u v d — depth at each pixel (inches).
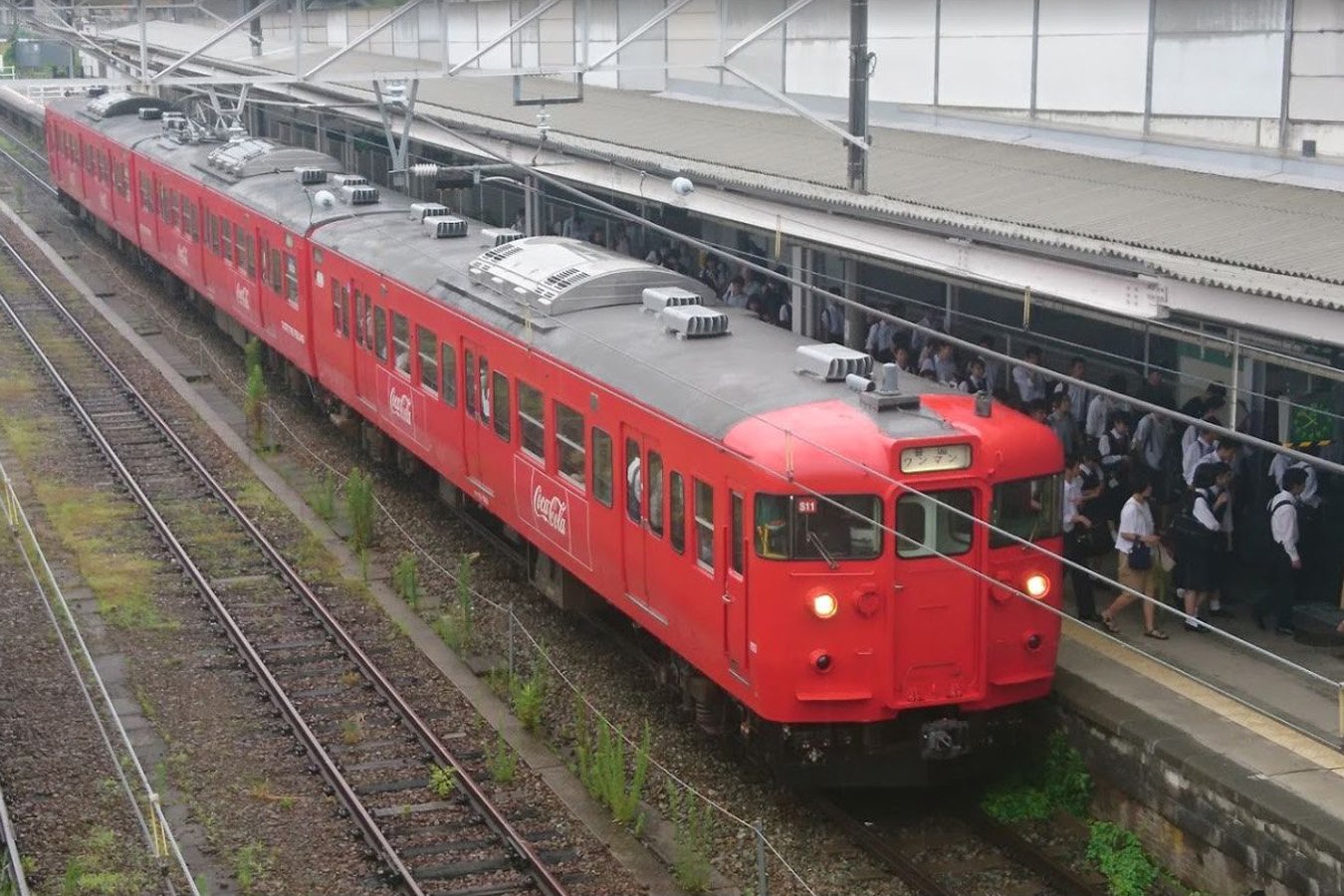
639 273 588.4
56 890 408.5
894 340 706.2
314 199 873.5
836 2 866.1
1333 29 568.7
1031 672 446.0
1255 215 507.5
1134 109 665.0
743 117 886.4
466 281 660.7
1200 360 578.9
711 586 454.9
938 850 433.1
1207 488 494.6
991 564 434.3
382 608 620.1
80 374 998.4
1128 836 428.5
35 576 636.1
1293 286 398.9
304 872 421.1
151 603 621.9
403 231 781.9
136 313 1174.3
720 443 442.9
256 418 840.3
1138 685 458.3
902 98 812.0
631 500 503.8
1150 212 524.1
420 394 695.7
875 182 618.8
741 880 418.9
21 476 795.4
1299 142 587.5
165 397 948.6
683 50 1040.2
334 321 808.9
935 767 442.3
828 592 425.4
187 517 732.0
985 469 429.4
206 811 453.7
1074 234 482.0
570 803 459.8
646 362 507.5
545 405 564.1
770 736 445.7
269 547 679.7
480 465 637.3
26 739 496.4
